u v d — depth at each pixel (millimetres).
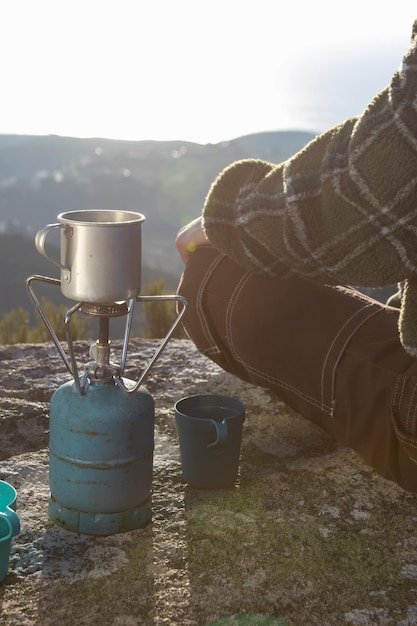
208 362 2641
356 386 1654
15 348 2732
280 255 1585
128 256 1431
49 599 1332
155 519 1622
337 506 1695
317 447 2039
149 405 1542
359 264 1400
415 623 1289
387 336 1673
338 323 1714
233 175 1719
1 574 1365
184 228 2006
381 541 1555
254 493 1754
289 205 1466
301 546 1521
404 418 1563
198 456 1736
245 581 1398
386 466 1646
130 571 1421
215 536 1553
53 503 1580
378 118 1298
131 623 1267
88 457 1501
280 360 1782
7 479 1786
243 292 1829
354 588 1387
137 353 2715
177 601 1332
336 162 1374
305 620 1288
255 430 2137
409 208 1305
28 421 2104
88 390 1512
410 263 1349
